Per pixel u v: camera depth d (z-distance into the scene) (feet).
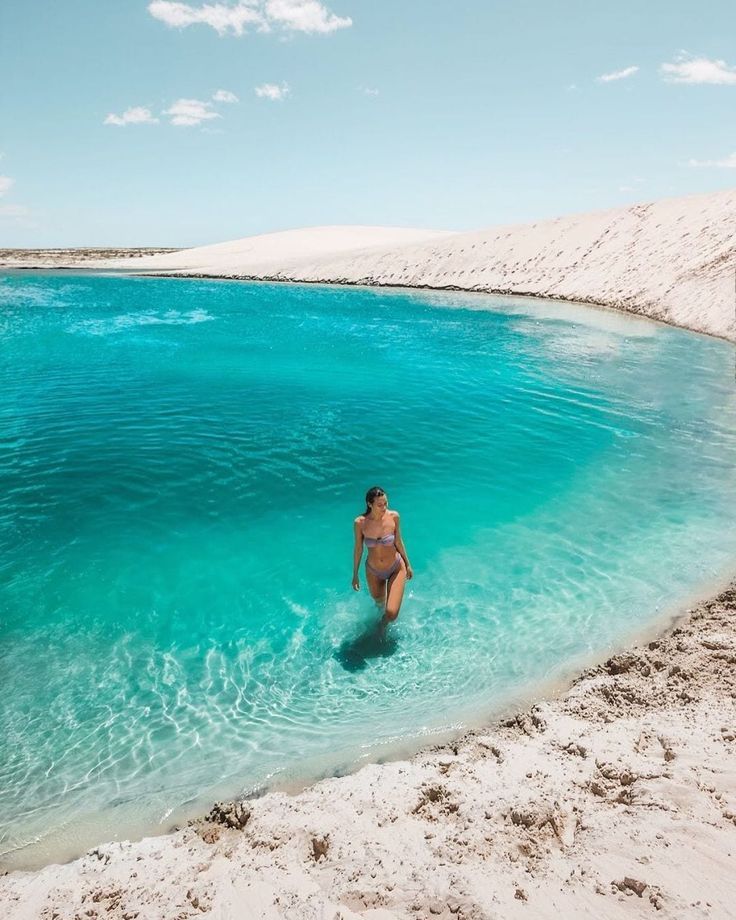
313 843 11.78
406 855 11.07
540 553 25.08
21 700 17.03
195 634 20.13
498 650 19.04
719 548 24.79
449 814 12.24
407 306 117.08
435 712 16.46
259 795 13.85
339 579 23.57
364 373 59.62
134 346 74.08
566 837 11.25
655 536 26.17
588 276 119.55
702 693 15.66
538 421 43.50
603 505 29.63
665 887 9.57
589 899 9.57
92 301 126.93
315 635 20.06
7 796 13.94
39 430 41.01
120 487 31.99
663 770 12.55
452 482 32.89
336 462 35.86
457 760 14.16
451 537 26.66
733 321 75.36
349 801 12.83
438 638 19.71
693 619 19.80
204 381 55.98
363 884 10.42
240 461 35.88
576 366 61.41
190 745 15.46
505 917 9.32
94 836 12.91
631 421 43.16
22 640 19.70
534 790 12.58
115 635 20.04
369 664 18.54
